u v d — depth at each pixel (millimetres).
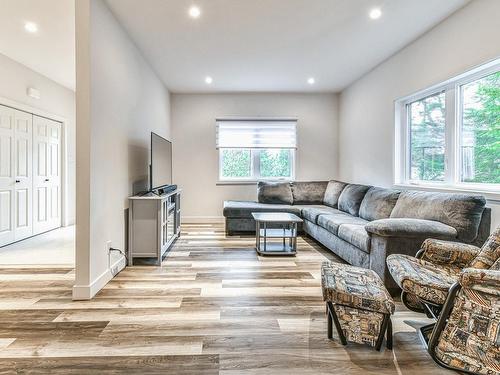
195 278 2951
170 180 4758
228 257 3689
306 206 5270
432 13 2953
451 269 2021
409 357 1712
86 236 2447
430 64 3283
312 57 4090
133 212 3354
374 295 1743
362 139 4957
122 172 3203
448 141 3207
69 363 1629
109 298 2467
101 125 2670
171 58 4098
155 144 3727
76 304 2350
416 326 2061
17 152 4414
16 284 2764
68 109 5582
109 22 2840
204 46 3727
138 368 1592
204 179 6016
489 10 2547
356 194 4250
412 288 1677
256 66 4438
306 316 2184
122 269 3195
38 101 4773
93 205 2520
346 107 5633
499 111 2680
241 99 5965
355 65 4398
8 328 1988
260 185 5574
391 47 3764
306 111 6023
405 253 2463
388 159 4168
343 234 3229
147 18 3039
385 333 1844
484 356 1403
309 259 3633
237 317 2160
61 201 5520
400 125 3996
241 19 3086
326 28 3266
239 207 4910
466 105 3037
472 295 1443
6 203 4215
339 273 2014
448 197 2652
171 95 5914
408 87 3676
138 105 3791
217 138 5980
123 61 3238
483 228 2527
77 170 2438
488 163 2803
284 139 6023
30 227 4703
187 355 1709
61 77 4965
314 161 6078
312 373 1565
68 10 2926
